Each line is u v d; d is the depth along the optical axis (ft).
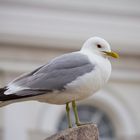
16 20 88.48
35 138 89.56
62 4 89.92
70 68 32.83
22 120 88.84
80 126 32.89
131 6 92.68
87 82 32.53
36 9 89.04
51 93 32.63
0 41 88.53
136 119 94.53
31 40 88.79
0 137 88.02
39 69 33.30
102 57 33.65
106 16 91.50
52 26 89.30
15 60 89.04
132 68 94.43
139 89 96.89
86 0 90.74
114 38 91.71
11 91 32.27
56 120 90.68
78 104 91.71
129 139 93.56
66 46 89.76
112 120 93.81
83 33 90.12
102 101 92.73
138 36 92.63
